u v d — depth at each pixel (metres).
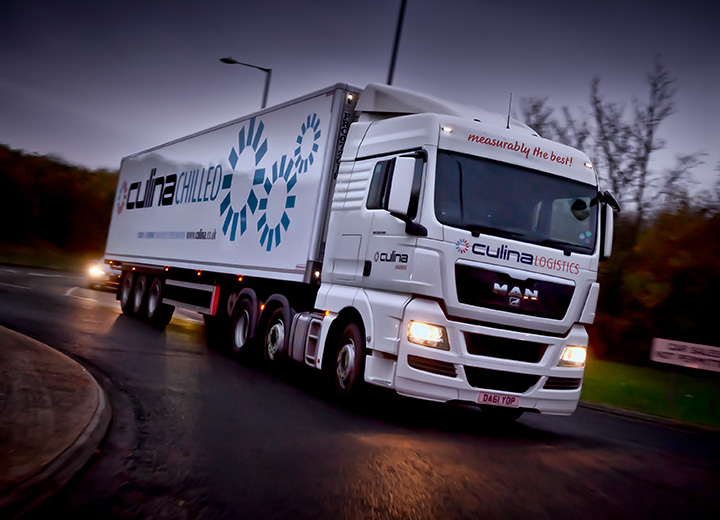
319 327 10.05
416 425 8.67
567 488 6.20
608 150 26.44
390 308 8.53
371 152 9.52
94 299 24.48
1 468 4.89
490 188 8.66
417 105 9.41
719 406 15.73
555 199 8.98
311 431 7.44
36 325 13.84
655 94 25.92
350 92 10.68
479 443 7.92
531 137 9.10
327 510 4.90
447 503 5.33
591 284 9.02
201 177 15.23
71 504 4.66
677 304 24.25
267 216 12.00
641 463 7.84
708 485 7.01
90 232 67.56
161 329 16.62
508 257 8.48
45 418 6.41
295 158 11.44
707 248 23.48
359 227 9.34
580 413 12.65
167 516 4.56
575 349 8.90
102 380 9.19
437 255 8.24
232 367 11.70
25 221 63.44
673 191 24.70
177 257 15.82
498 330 8.40
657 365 24.28
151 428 6.94
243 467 5.82
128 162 20.81
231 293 13.76
